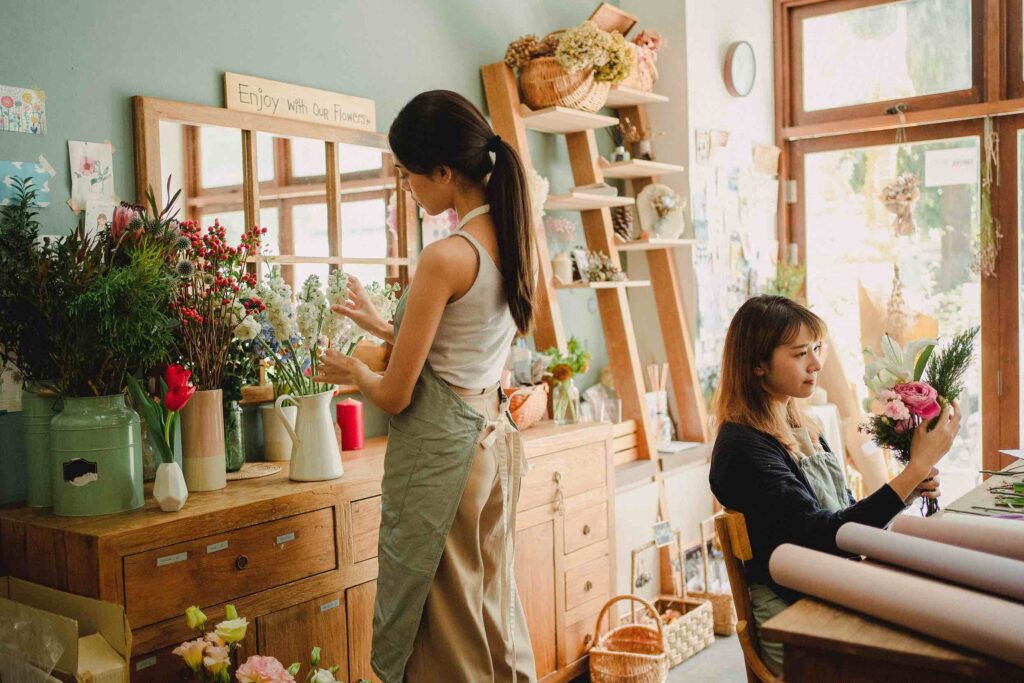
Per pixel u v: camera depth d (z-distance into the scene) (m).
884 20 4.84
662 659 3.05
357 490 2.33
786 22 5.11
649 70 4.07
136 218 2.13
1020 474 2.46
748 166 4.88
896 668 1.25
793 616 1.37
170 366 2.03
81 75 2.28
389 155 3.16
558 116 3.58
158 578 1.91
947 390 2.06
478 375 1.99
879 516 1.86
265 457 2.63
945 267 4.77
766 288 5.04
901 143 4.85
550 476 2.96
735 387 2.12
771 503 1.94
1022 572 1.29
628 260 4.53
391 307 2.75
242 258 2.35
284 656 2.16
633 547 3.83
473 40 3.57
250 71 2.69
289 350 2.41
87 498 1.98
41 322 1.99
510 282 1.95
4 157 2.12
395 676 1.96
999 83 4.52
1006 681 1.16
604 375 4.22
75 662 1.77
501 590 2.07
